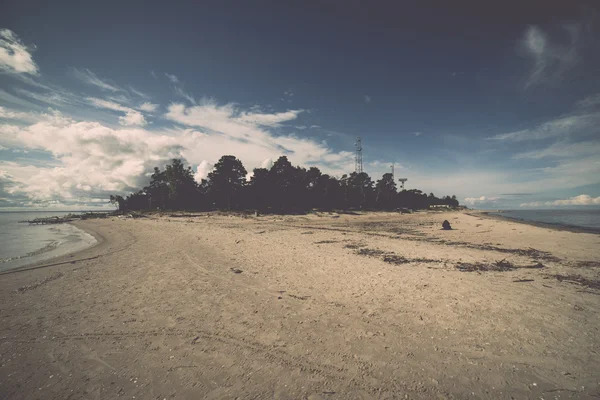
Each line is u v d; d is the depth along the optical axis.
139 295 8.19
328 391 3.99
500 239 21.30
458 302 7.39
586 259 13.13
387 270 11.03
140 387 4.10
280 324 6.17
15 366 4.67
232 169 70.50
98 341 5.48
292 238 21.94
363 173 98.19
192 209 70.06
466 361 4.71
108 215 77.94
